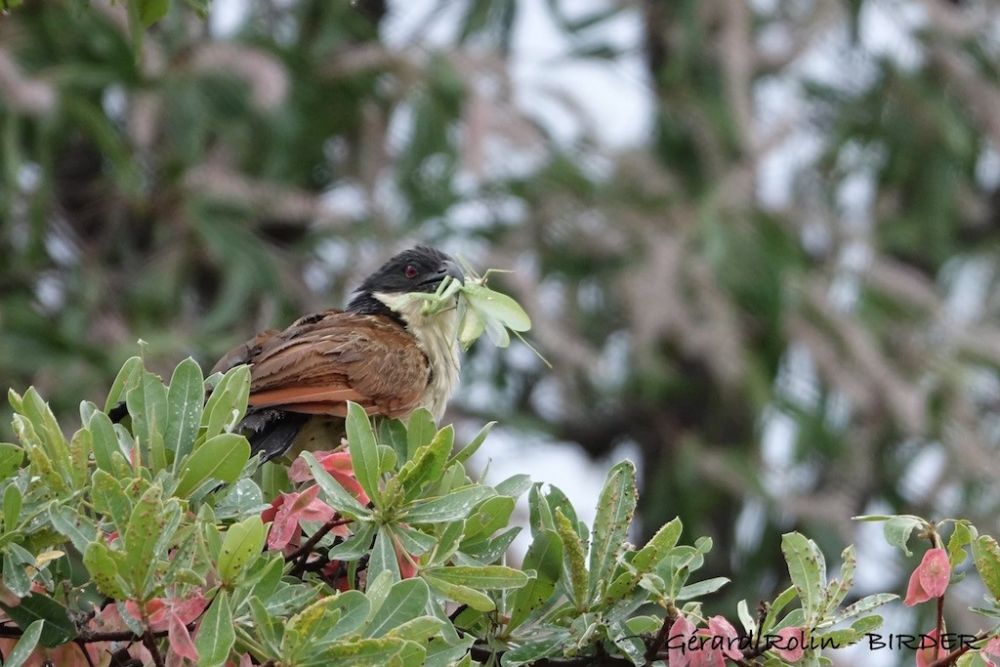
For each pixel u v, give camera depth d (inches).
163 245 503.8
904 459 546.3
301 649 159.0
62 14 472.4
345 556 178.4
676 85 565.6
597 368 502.6
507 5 546.3
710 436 573.0
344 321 293.9
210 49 482.3
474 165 470.9
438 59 518.3
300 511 183.9
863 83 597.6
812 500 524.7
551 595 190.5
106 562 156.2
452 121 511.5
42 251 490.3
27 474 175.2
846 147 590.9
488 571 178.2
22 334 456.8
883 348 553.0
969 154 591.8
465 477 189.8
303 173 542.6
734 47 528.7
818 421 533.3
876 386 528.7
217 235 495.8
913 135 589.6
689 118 560.1
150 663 177.2
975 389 570.9
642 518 575.2
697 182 564.4
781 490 535.8
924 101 581.3
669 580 183.3
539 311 501.0
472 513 187.6
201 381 182.9
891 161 593.0
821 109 602.9
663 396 565.3
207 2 199.9
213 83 501.0
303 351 276.1
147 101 473.7
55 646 173.5
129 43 468.4
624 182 552.1
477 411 551.2
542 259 547.2
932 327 567.2
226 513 178.4
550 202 539.2
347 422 179.3
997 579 180.5
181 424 180.7
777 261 524.7
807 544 186.7
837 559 520.7
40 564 167.2
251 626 171.3
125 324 493.0
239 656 171.3
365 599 164.2
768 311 523.5
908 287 556.7
